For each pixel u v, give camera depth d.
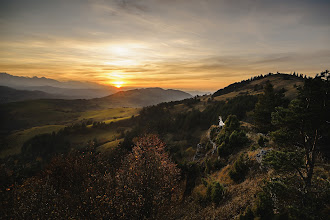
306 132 9.49
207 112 138.38
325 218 7.62
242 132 26.05
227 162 23.16
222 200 14.48
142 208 13.59
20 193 14.77
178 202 19.02
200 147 39.28
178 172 22.17
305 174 11.10
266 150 16.83
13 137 176.75
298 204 8.82
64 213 12.92
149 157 19.73
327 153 12.86
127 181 14.65
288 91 116.75
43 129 191.38
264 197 9.59
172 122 138.25
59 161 25.16
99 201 12.78
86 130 184.00
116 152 32.47
